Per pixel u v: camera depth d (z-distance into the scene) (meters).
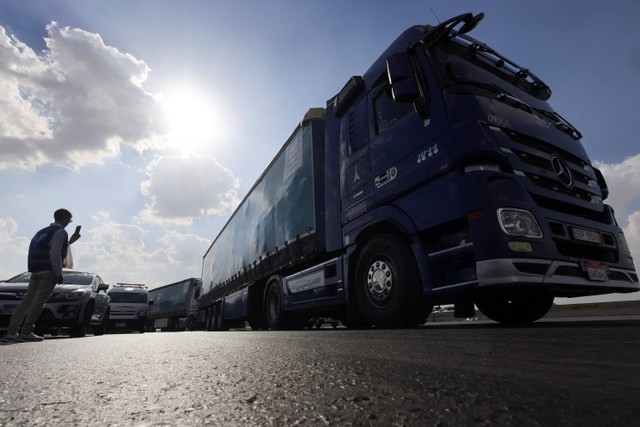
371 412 0.71
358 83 4.78
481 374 1.02
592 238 3.19
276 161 7.45
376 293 3.93
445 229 3.22
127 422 0.71
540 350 1.45
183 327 20.38
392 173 3.86
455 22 3.55
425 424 0.62
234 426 0.66
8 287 6.75
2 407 0.86
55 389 1.08
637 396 0.71
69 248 5.08
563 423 0.58
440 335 2.42
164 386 1.08
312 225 5.40
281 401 0.83
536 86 4.45
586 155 4.06
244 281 9.38
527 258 2.69
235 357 1.75
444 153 3.25
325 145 5.44
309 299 5.42
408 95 3.62
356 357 1.54
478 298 3.38
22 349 2.93
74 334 7.60
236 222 10.69
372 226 4.11
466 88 3.32
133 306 16.80
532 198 2.97
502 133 3.16
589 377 0.91
